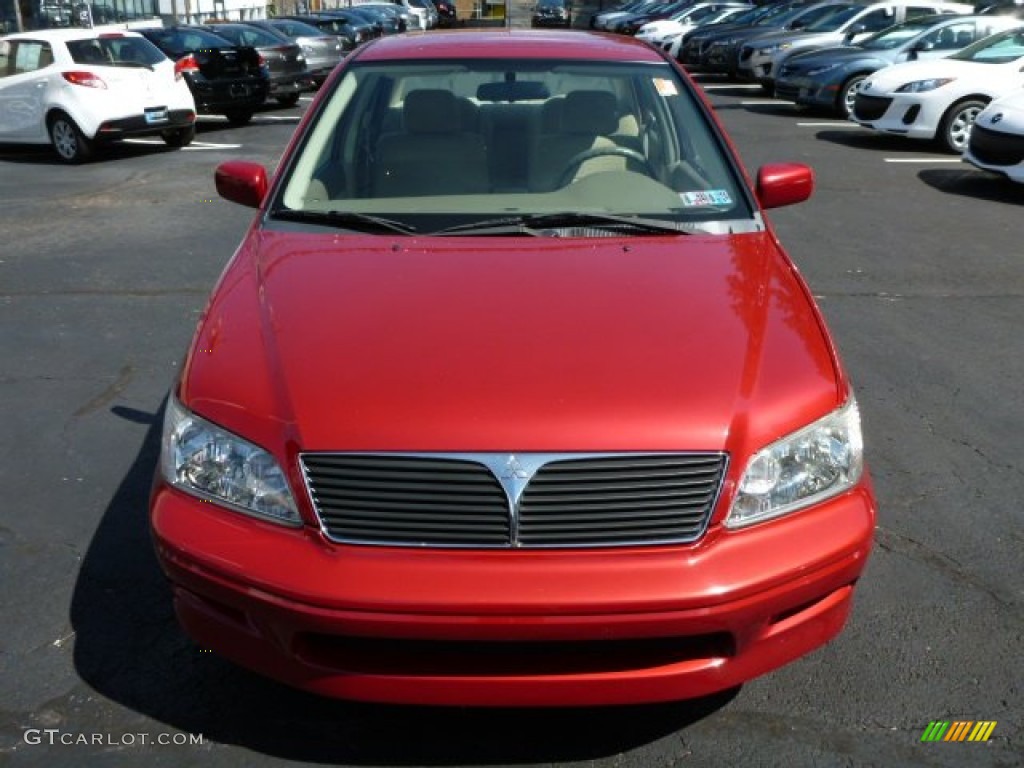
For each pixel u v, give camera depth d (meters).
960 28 14.87
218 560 2.45
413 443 2.40
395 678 2.42
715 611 2.36
